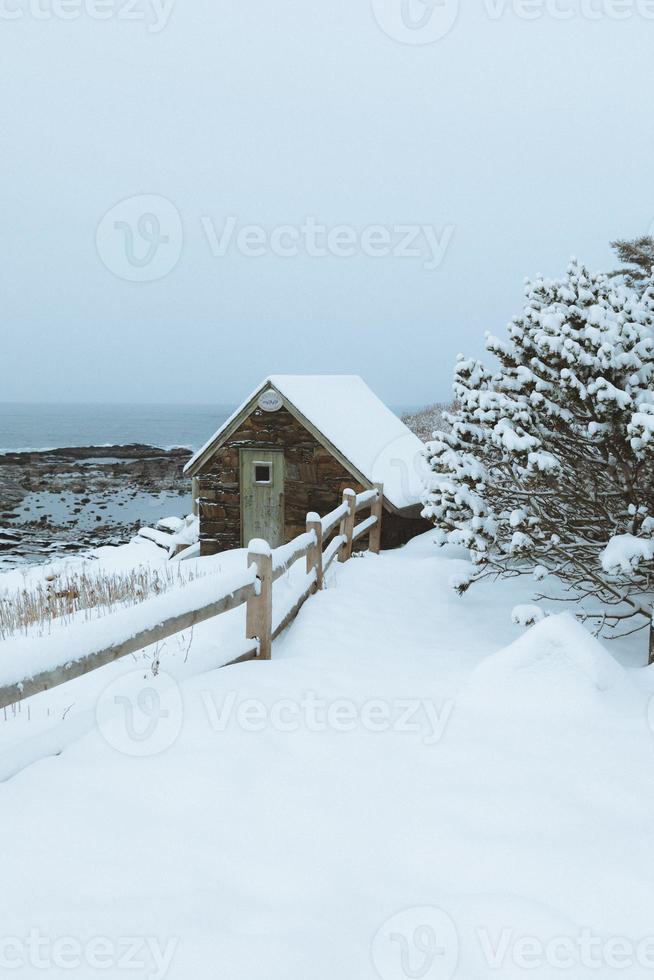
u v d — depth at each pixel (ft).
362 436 44.37
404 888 7.68
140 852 8.26
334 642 19.66
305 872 7.95
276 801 9.49
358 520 39.81
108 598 32.22
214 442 44.60
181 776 10.02
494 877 7.81
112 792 9.58
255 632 17.20
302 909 7.30
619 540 17.63
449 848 8.36
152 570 40.88
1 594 34.73
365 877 7.88
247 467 44.37
